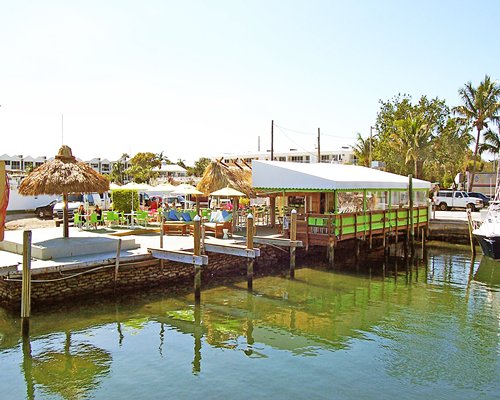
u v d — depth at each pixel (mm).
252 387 9234
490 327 12922
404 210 25438
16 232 19906
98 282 14711
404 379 9617
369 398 8789
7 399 8719
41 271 13266
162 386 9258
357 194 22016
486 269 21391
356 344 11586
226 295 15906
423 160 44562
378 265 22078
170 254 15609
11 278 12930
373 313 14219
